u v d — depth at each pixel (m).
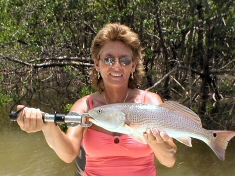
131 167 0.99
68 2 3.73
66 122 0.87
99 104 1.08
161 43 4.03
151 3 3.63
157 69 4.60
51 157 2.89
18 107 0.83
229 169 2.56
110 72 1.03
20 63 4.14
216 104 3.72
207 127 3.37
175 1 3.79
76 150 0.99
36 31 3.96
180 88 4.43
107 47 1.04
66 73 5.02
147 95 1.09
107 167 0.99
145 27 3.88
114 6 3.81
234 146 2.96
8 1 3.81
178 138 0.90
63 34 4.43
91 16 4.09
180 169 2.59
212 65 4.30
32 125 0.84
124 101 1.08
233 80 4.19
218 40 3.87
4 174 2.59
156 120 0.88
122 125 0.88
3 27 3.97
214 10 3.25
